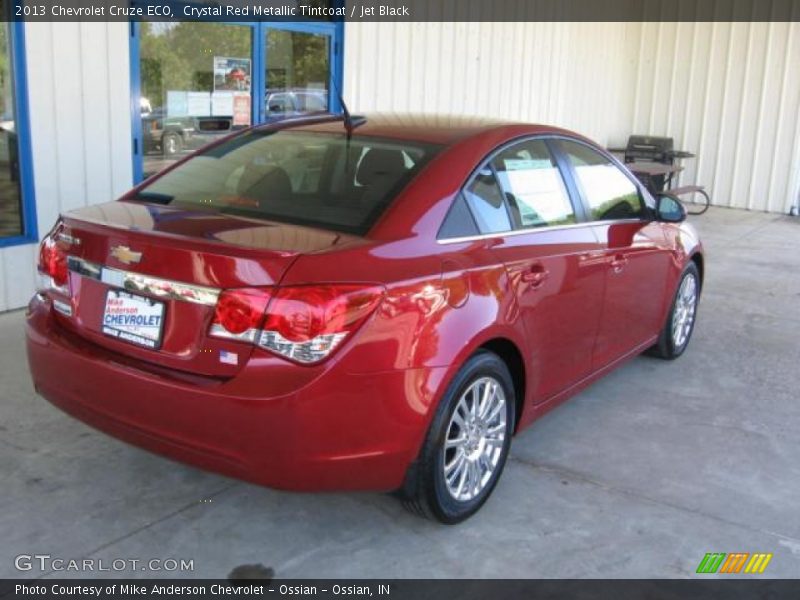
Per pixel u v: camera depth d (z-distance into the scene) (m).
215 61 6.91
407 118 3.74
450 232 3.06
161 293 2.69
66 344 2.94
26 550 2.89
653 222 4.59
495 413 3.24
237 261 2.57
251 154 3.52
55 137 5.61
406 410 2.73
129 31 6.06
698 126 13.29
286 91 7.60
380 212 2.97
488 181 3.35
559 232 3.65
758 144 12.78
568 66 12.03
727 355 5.42
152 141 6.51
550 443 3.94
